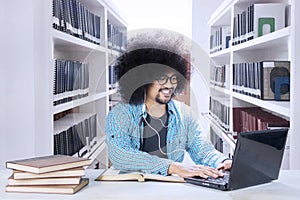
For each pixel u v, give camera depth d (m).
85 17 3.40
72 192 1.36
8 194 1.36
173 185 1.46
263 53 3.77
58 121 3.13
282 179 1.59
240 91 3.46
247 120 3.36
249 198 1.34
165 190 1.40
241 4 3.83
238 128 3.69
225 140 3.31
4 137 2.41
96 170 1.68
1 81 2.39
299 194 1.39
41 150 2.46
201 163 1.67
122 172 1.59
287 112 2.24
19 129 2.41
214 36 5.18
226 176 1.50
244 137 1.39
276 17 3.01
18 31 2.38
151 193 1.36
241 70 3.41
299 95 2.18
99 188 1.42
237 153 1.38
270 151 1.50
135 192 1.37
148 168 1.56
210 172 1.50
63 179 1.38
